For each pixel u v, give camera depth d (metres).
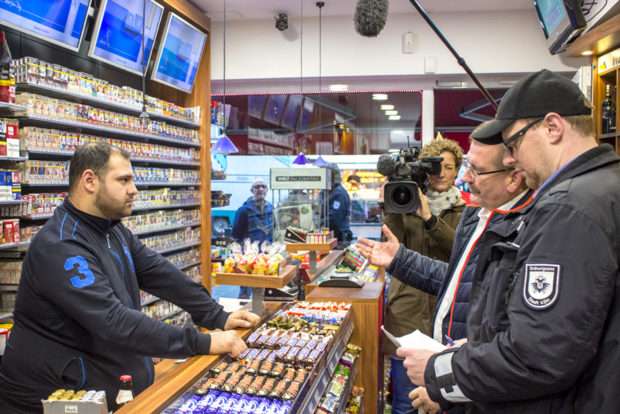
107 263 1.83
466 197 2.90
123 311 1.62
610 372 0.98
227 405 1.45
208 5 6.71
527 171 1.18
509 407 1.11
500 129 1.19
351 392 2.49
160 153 5.34
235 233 7.54
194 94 6.18
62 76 3.93
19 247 3.54
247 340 1.93
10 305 3.53
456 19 6.92
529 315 1.01
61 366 1.72
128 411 1.31
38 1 3.64
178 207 6.00
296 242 3.68
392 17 7.05
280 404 1.47
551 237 1.01
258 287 2.28
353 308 2.73
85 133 4.46
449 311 1.84
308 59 7.27
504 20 6.83
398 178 2.18
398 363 2.80
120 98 4.64
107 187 1.80
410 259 2.14
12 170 3.63
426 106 7.36
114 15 4.45
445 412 1.61
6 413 1.78
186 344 1.68
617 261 0.98
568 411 1.04
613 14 4.46
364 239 2.20
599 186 1.02
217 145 5.89
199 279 6.11
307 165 7.40
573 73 6.79
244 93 7.75
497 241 1.34
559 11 4.03
